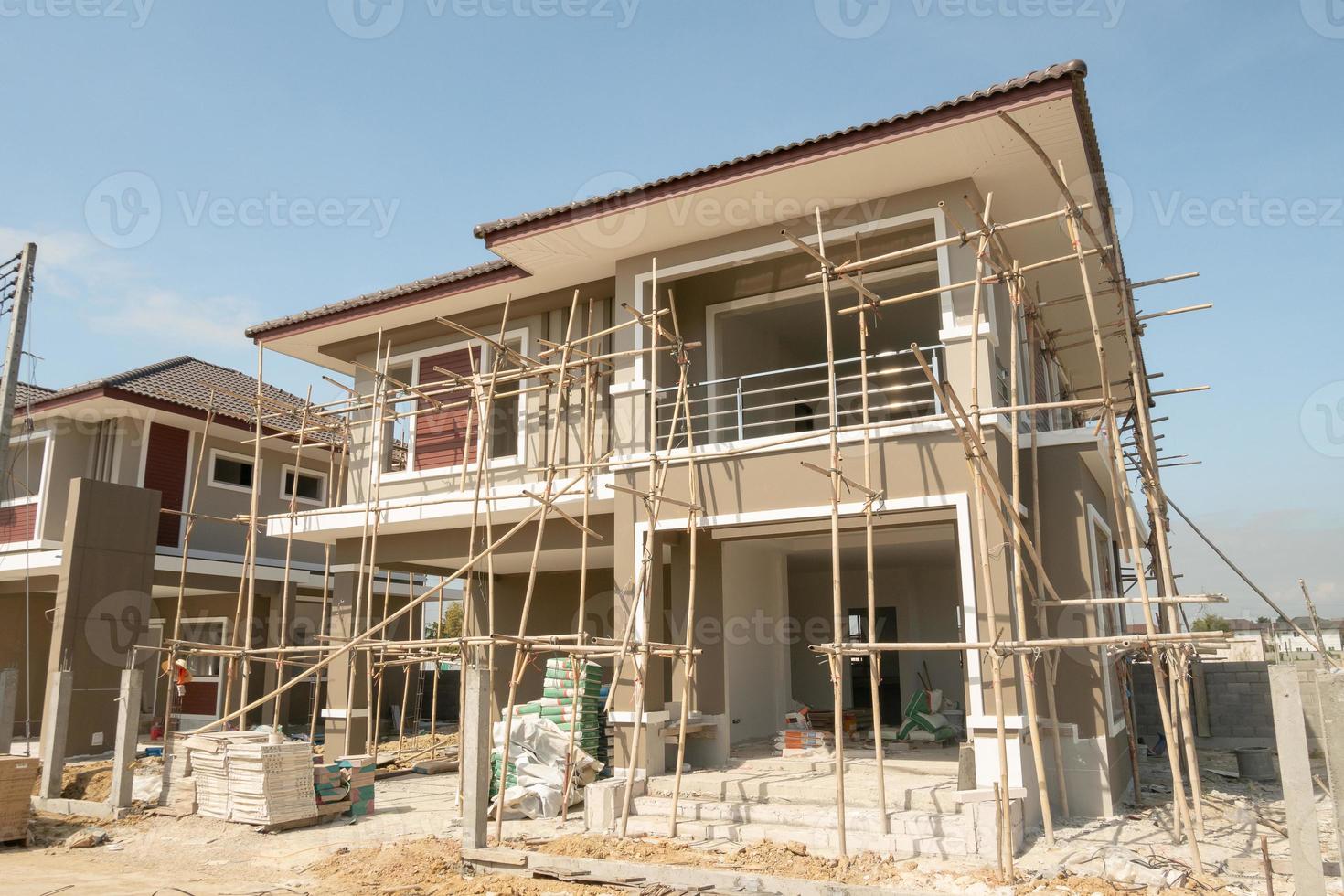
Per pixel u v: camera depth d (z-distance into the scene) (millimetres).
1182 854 7375
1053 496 9727
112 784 10086
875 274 10828
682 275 11102
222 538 17875
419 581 19953
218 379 19312
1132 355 8922
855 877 6844
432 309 13109
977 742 8273
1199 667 13484
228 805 9352
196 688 18141
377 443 12461
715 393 11570
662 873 6938
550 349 12469
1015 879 6617
